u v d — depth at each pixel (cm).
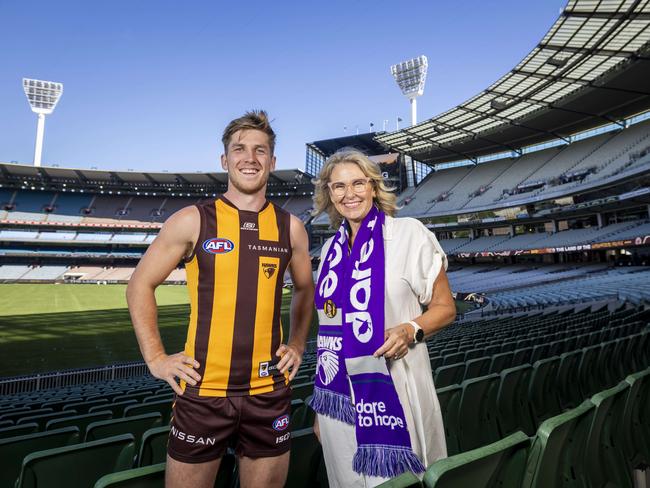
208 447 132
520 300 2042
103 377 920
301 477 194
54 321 1848
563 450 156
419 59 4791
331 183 186
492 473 127
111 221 5172
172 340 1408
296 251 163
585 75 2473
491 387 294
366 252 173
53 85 5581
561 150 3653
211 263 141
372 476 156
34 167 4709
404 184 4962
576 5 1853
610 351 444
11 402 654
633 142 2916
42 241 4834
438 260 169
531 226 3641
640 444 245
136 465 203
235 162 152
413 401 159
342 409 167
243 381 137
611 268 2786
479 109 3136
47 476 179
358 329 163
